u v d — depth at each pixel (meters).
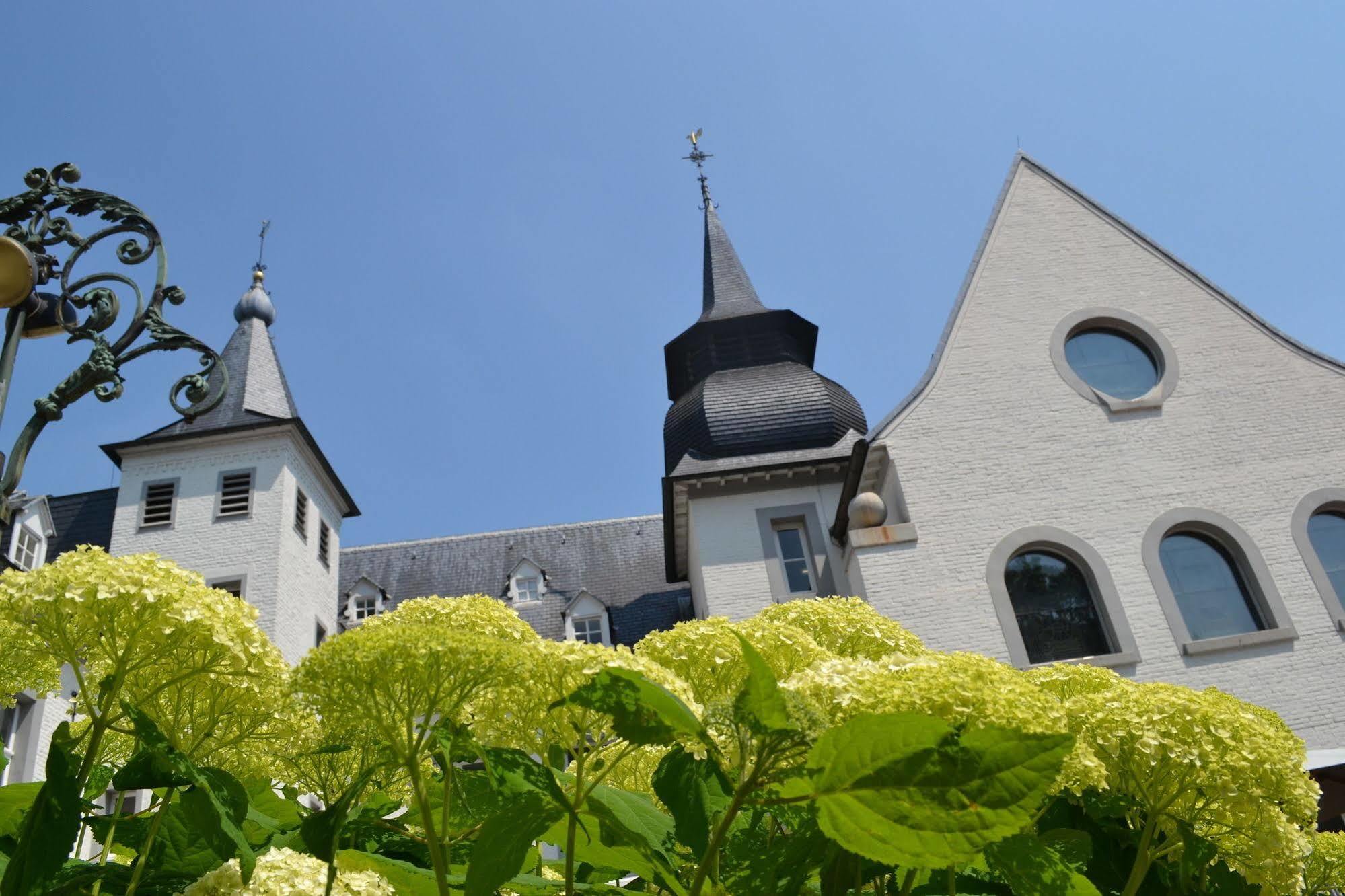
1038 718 2.25
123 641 2.34
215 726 2.46
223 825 2.02
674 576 31.27
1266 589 18.09
